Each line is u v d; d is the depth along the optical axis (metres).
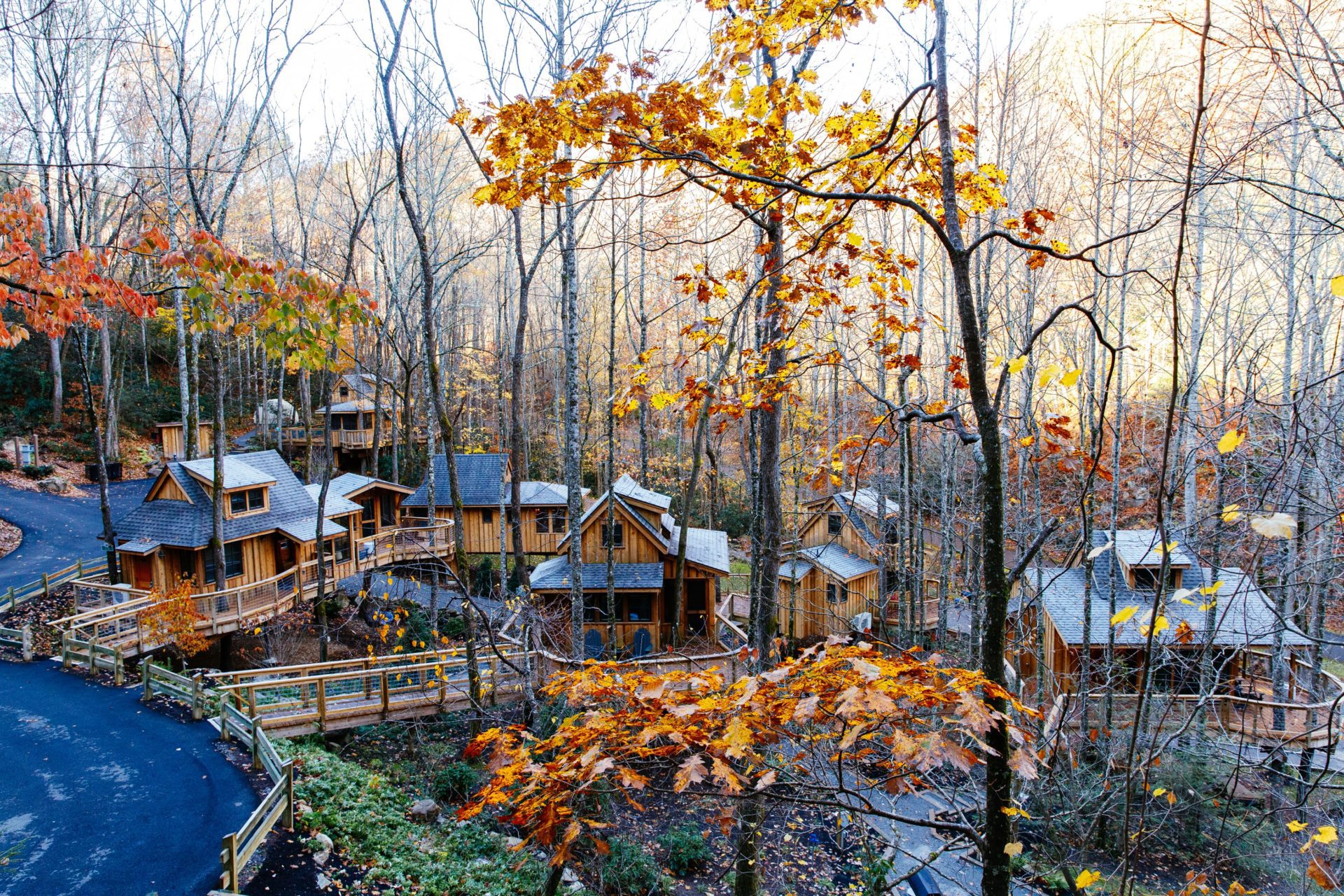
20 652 15.64
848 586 21.58
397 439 31.20
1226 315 10.19
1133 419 11.82
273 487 21.70
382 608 20.58
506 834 10.82
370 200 15.92
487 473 27.73
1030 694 13.03
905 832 11.52
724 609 20.56
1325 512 5.85
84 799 9.86
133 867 8.38
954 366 4.88
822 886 10.25
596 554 19.41
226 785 10.38
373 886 8.81
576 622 11.23
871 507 22.12
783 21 3.96
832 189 4.90
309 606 20.77
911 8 3.87
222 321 5.82
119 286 5.23
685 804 10.71
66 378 37.16
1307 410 5.59
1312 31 4.36
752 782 3.81
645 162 3.74
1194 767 10.52
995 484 3.22
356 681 15.92
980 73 12.54
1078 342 13.09
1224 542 6.46
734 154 4.18
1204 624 13.39
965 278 3.27
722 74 4.04
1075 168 13.12
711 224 17.84
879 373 11.33
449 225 22.56
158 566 18.38
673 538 20.84
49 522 25.91
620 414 5.81
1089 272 12.24
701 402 6.31
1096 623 14.52
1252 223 10.74
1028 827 8.92
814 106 4.32
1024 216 3.84
